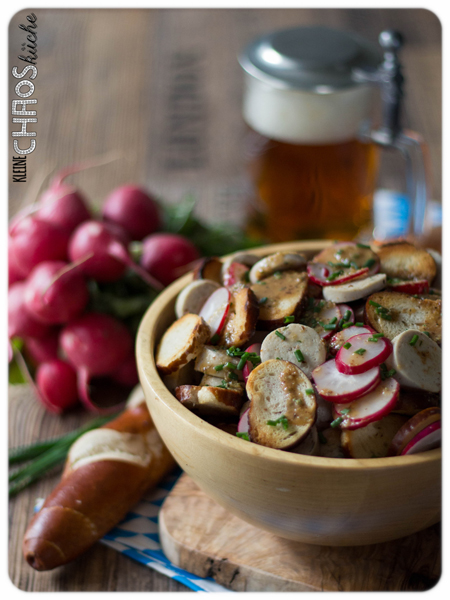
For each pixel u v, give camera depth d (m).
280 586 0.43
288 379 0.40
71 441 0.54
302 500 0.38
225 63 1.17
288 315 0.43
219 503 0.42
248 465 0.38
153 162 0.96
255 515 0.41
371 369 0.40
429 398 0.41
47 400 0.59
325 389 0.40
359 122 0.68
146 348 0.45
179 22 1.27
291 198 0.70
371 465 0.37
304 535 0.41
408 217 0.72
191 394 0.41
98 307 0.59
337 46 0.69
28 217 0.61
